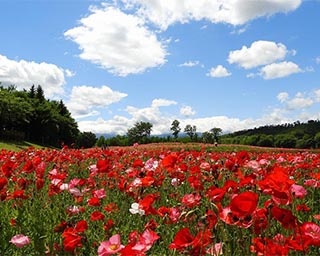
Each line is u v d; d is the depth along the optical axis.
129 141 108.81
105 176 6.51
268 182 2.41
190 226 3.33
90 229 4.02
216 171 5.22
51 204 4.92
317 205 5.07
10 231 4.06
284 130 157.62
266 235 2.61
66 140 113.94
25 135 101.19
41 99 121.19
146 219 4.13
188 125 84.81
